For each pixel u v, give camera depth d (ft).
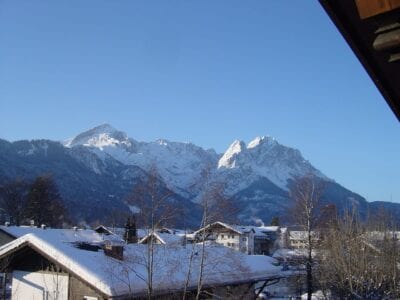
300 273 127.65
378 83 11.25
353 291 94.63
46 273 76.54
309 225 117.91
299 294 138.92
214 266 78.69
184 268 76.33
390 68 10.67
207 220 75.46
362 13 7.87
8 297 102.53
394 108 12.45
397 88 11.67
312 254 124.57
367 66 10.71
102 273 67.10
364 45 10.21
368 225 112.98
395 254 101.40
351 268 97.76
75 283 72.23
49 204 264.72
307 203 120.78
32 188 264.11
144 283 67.62
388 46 8.07
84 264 68.64
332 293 105.09
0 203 262.88
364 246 100.53
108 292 63.62
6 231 146.72
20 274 79.77
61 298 73.15
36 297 76.74
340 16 9.53
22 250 78.13
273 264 109.60
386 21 7.95
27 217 256.73
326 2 9.15
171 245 82.23
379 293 96.58
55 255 71.05
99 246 82.48
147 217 71.56
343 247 102.53
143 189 72.79
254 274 92.32
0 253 77.77
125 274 65.46
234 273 84.23
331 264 103.30
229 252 86.69
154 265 72.49
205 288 78.07
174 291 69.82
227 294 84.79
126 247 76.64
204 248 74.38
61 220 283.38
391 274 98.07
